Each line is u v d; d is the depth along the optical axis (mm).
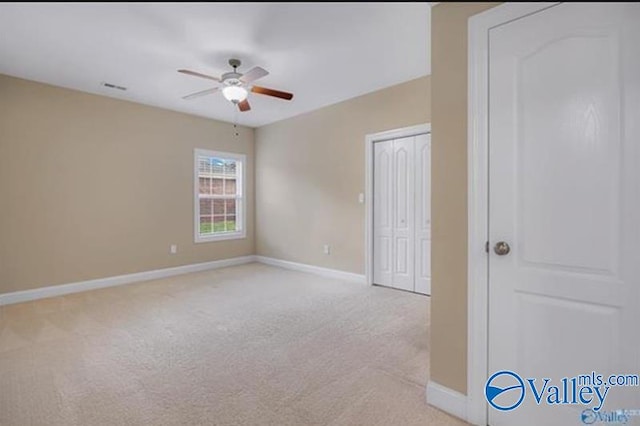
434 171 1818
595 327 1408
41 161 3840
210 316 3264
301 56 3146
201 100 4520
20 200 3709
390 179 4266
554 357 1499
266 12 2373
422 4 2273
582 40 1407
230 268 5539
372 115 4312
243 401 1881
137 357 2408
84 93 4137
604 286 1385
